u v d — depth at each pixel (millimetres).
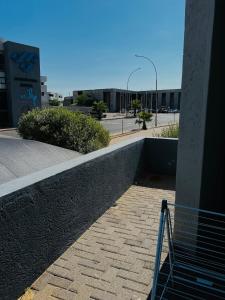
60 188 3424
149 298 2854
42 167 4672
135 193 5961
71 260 3449
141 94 99500
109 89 88625
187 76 3398
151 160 7602
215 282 3053
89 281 3082
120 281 3092
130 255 3584
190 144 3469
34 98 34094
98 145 7953
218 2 3086
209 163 3510
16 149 4984
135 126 36344
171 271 2955
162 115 69438
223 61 3471
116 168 5383
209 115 3311
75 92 98875
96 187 4488
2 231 2508
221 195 3963
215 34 3133
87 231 4199
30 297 2809
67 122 8023
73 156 5961
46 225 3182
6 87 31844
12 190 2646
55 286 2988
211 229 3629
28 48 32656
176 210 3660
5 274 2580
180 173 3596
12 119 31969
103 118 51562
